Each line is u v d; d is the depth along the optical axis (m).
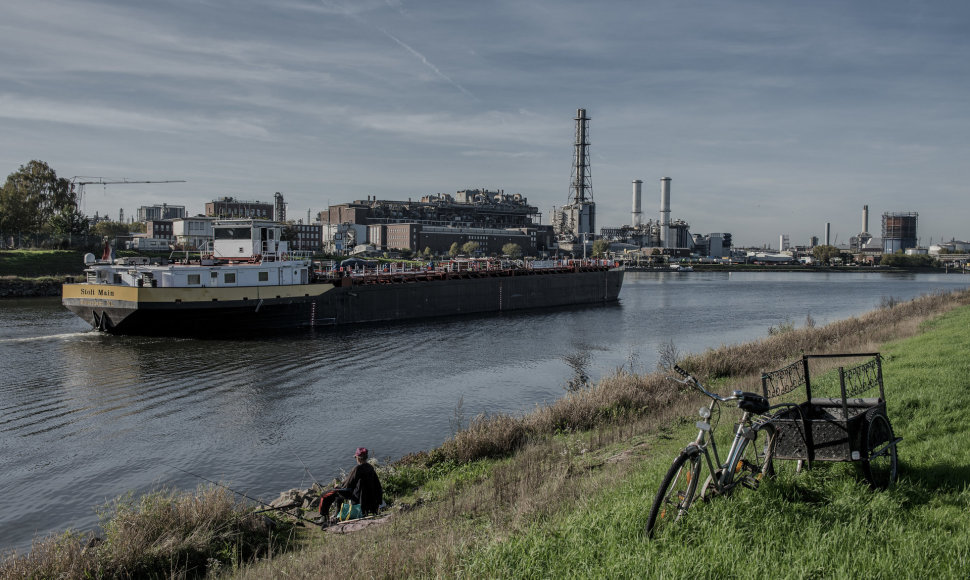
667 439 14.83
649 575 6.08
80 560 10.62
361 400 29.25
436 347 46.09
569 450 15.27
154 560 10.95
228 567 10.80
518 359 40.91
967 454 8.98
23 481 19.38
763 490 7.82
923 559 6.10
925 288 132.50
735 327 59.66
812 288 133.75
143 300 46.50
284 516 13.76
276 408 27.86
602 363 39.44
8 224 107.44
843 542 6.56
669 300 97.31
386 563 8.26
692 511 7.29
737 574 6.02
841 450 7.84
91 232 160.00
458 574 7.06
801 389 16.94
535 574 6.63
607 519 7.71
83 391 31.00
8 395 30.16
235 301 50.16
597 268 95.44
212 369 36.72
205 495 13.61
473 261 85.31
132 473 20.03
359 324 60.41
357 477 13.60
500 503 11.19
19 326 52.41
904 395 13.35
